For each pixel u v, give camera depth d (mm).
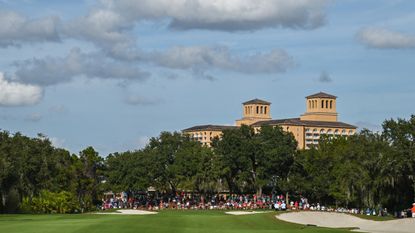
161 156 158750
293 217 81625
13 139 110875
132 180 155750
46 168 112500
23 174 107625
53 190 116875
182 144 164500
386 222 67812
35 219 71438
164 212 112062
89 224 56219
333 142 161375
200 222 64562
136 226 54250
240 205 134875
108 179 161750
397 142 112125
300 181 153000
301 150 164250
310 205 141375
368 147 119938
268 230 55719
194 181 156750
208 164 157500
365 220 86188
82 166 145750
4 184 105125
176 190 168000
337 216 87750
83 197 135500
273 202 136000
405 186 112688
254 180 162500
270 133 161000
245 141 159500
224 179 170500
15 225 56062
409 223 64562
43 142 115250
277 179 158250
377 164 115500
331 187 140750
